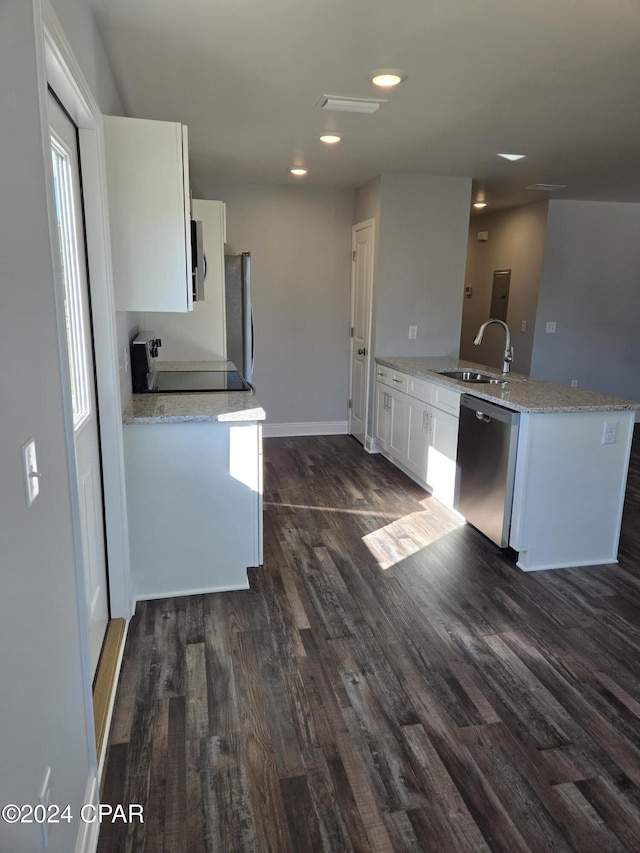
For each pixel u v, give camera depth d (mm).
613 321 6453
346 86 2797
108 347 2266
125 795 1680
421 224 5012
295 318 5770
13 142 1012
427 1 1961
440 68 2547
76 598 1452
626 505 4137
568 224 6133
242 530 2787
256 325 5699
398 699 2102
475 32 2195
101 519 2365
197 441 2652
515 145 3848
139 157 2414
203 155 4262
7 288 960
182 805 1652
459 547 3379
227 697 2092
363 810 1646
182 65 2568
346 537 3502
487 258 7277
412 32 2205
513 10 2014
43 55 1204
